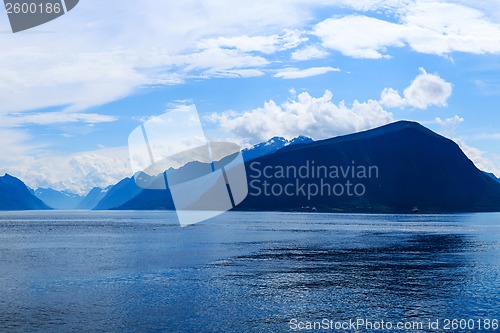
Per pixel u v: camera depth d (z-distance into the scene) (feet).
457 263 257.14
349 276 210.79
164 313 143.74
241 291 176.35
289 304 155.22
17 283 194.08
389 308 150.30
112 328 128.67
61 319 137.28
